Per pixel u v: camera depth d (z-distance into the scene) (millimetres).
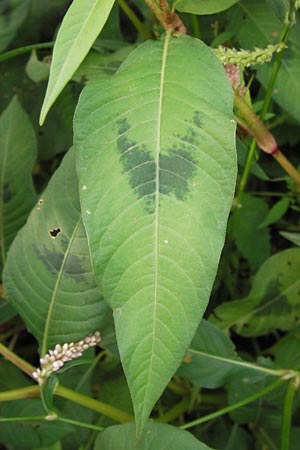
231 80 384
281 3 392
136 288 302
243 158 476
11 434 457
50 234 397
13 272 412
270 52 385
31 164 495
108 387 516
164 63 316
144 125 305
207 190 300
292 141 568
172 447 370
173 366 306
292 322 494
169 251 299
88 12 288
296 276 480
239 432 511
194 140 302
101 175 304
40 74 494
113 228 302
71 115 529
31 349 583
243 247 521
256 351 561
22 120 498
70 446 483
